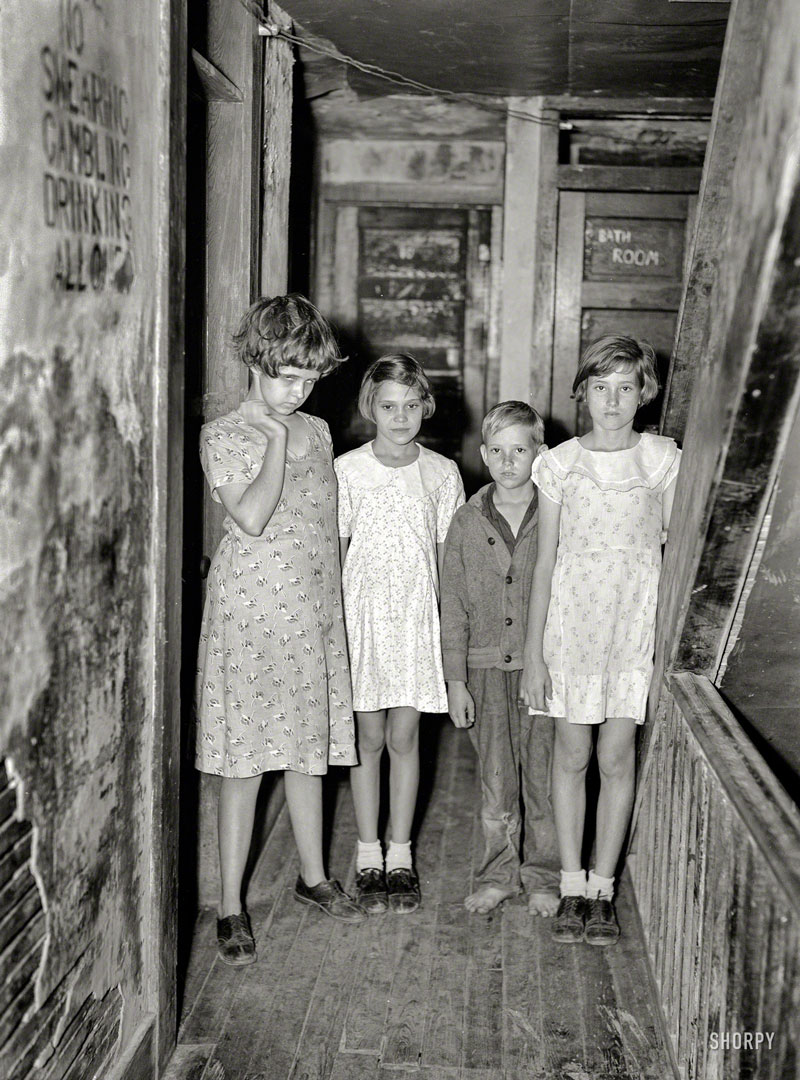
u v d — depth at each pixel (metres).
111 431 1.94
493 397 5.86
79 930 1.89
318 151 5.67
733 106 2.21
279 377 2.65
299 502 2.75
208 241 3.11
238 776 2.73
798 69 1.58
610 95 4.79
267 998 2.68
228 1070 2.39
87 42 1.75
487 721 3.05
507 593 2.98
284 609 2.71
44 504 1.67
